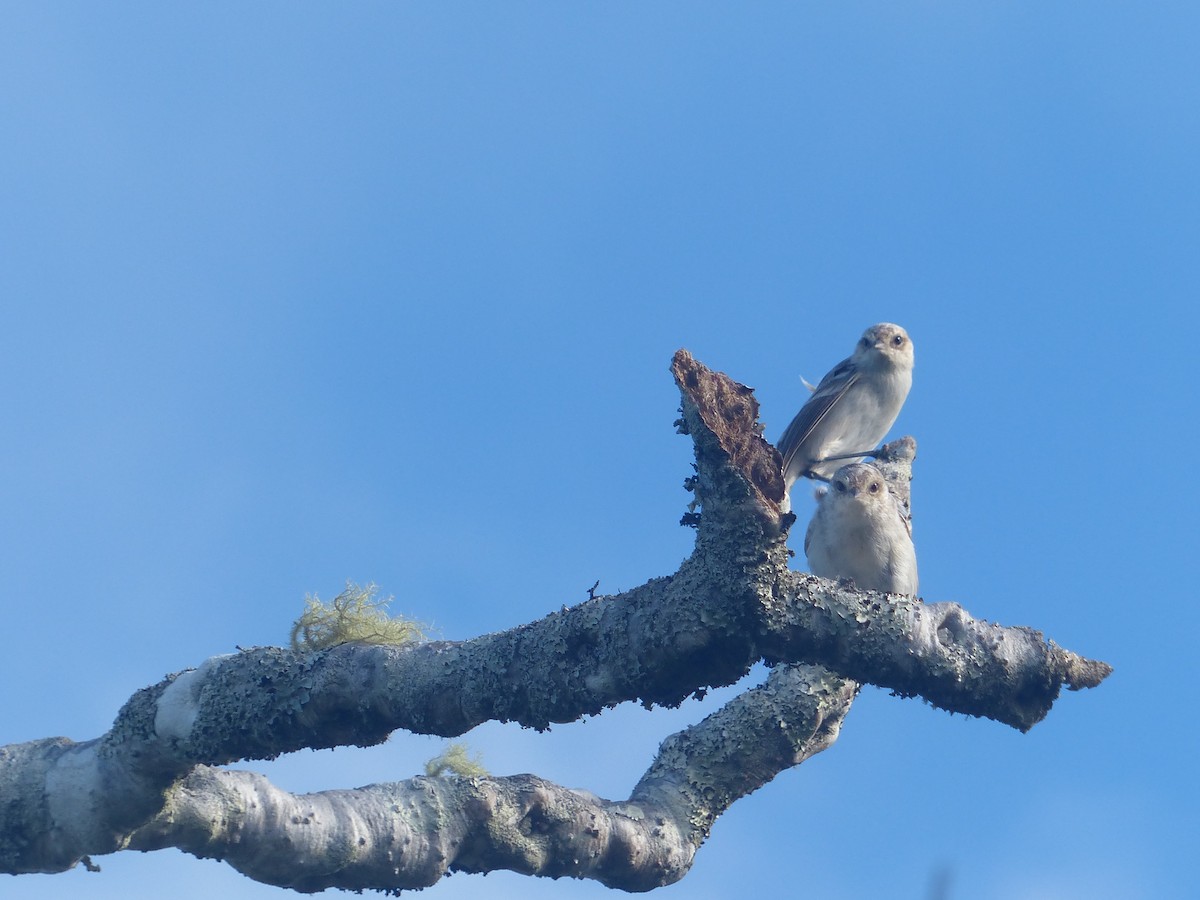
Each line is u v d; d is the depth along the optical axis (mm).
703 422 8695
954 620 9523
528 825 10867
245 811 9969
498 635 9641
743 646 8914
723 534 8797
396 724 9789
